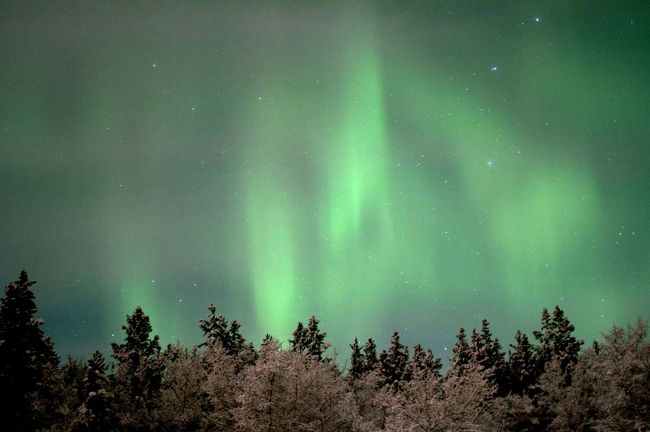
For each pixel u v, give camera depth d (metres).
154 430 27.80
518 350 43.50
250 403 22.08
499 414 30.44
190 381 29.55
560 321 40.78
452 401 24.77
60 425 22.33
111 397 24.66
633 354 21.33
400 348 45.88
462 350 43.47
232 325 41.56
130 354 34.03
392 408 25.48
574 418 26.72
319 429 22.38
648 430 19.95
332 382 24.52
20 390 20.27
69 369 30.42
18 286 21.02
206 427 27.75
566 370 34.56
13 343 20.23
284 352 23.31
